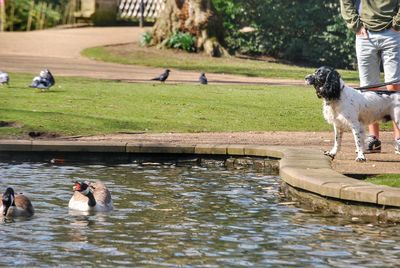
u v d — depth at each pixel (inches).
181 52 1488.7
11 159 631.8
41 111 794.2
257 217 442.3
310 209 463.8
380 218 433.7
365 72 621.0
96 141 656.4
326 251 374.0
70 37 1583.4
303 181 476.7
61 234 403.5
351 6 615.8
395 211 428.8
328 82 559.8
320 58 1583.4
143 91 959.0
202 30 1504.7
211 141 679.1
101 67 1274.6
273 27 1608.0
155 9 1973.4
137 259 360.8
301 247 380.5
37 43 1509.6
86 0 1860.2
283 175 510.0
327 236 401.1
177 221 431.8
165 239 394.9
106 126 742.5
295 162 543.2
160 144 636.1
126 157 634.8
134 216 443.5
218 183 544.4
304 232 409.1
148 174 577.0
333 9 1615.4
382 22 606.2
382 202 431.8
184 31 1512.1
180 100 898.7
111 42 1545.3
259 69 1352.1
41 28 1780.3
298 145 663.8
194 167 615.5
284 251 374.0
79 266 349.1
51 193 502.0
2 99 858.8
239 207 467.5
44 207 463.8
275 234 404.5
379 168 544.7
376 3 607.2
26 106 823.1
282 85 1107.9
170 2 1520.7
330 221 433.4
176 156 635.5
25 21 1760.6
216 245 384.2
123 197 492.7
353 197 443.2
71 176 561.6
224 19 1625.2
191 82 1109.1
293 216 445.4
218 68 1342.3
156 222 429.4
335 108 568.1
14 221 430.3
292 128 773.9
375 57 618.2
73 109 818.8
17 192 502.6
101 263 354.0
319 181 468.8
